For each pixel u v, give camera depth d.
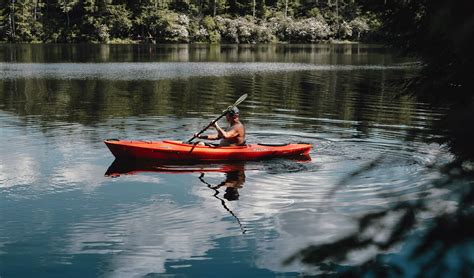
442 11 2.08
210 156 8.83
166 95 17.73
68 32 59.69
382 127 11.74
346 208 6.22
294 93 18.52
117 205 6.51
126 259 4.93
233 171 8.20
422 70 2.99
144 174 7.97
